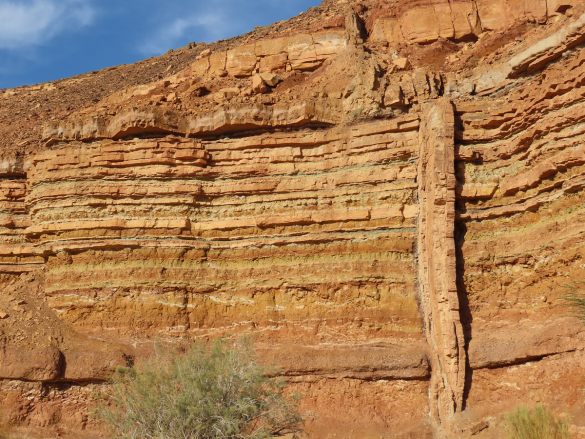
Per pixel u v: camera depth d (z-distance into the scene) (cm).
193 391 1477
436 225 1811
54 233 2175
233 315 2041
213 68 2655
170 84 2733
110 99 2856
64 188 2186
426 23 2358
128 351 1966
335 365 1841
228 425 1423
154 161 2156
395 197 1986
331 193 2053
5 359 1884
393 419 1770
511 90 1953
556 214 1694
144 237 2111
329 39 2506
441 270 1775
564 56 1803
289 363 1870
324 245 2022
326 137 2117
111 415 1546
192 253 2092
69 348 1958
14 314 2047
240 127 2188
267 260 2062
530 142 1802
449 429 1630
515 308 1736
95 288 2077
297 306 1997
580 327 1474
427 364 1786
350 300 1953
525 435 1377
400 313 1906
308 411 1798
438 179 1822
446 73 2108
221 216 2138
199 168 2156
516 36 2123
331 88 2220
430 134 1895
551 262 1662
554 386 1489
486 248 1820
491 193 1867
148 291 2055
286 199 2094
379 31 2397
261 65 2583
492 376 1655
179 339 2014
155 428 1452
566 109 1694
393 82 2106
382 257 1959
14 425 1847
